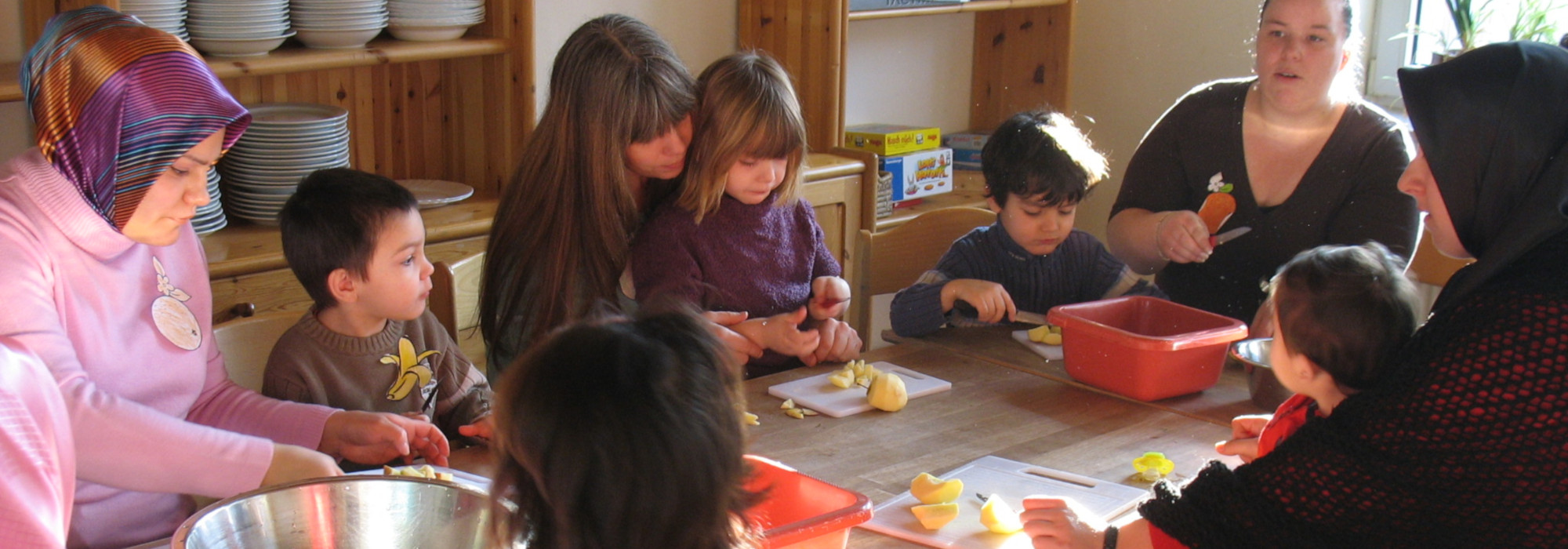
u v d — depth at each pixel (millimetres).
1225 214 2207
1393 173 2068
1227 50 3346
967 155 3684
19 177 1188
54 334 1162
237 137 1255
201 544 912
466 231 2559
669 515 687
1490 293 963
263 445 1203
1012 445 1487
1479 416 934
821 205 2986
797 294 1932
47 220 1197
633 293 1827
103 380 1269
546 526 705
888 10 3105
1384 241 2066
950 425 1553
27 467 835
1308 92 2061
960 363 1826
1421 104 1063
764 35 3184
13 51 2322
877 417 1575
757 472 929
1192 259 2113
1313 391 1160
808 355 1786
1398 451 964
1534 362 918
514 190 1845
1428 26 3182
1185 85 3480
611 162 1736
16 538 815
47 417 879
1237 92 2225
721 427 716
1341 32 2039
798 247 1955
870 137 3270
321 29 2381
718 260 1820
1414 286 1145
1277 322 1172
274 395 1587
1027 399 1663
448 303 1882
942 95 3754
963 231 2434
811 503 1107
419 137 2869
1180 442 1510
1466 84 1027
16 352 882
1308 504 1003
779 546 990
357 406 1636
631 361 698
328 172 1601
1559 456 921
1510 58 1014
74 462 931
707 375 725
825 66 3039
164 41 1188
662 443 678
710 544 712
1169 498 1068
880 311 3473
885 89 3590
